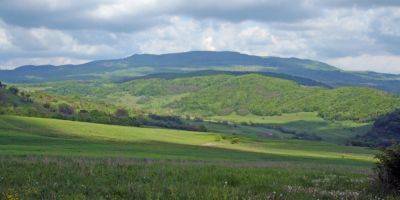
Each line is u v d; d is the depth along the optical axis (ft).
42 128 452.76
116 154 196.03
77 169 63.26
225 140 526.98
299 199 46.21
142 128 580.71
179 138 512.22
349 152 463.01
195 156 241.96
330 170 91.66
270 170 75.41
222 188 49.47
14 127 432.66
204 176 60.44
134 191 46.29
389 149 56.13
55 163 70.64
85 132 463.83
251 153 351.25
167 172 64.34
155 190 47.70
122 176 58.75
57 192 45.24
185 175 61.87
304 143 551.18
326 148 502.79
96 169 63.87
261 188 52.24
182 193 45.60
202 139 519.19
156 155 218.38
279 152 411.54
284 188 52.90
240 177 60.08
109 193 45.57
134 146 332.39
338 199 48.08
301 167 110.01
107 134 473.26
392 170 55.31
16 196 41.19
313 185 59.31
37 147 214.48
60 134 429.79
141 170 65.67
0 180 50.44
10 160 74.28
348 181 63.16
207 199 43.11
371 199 48.03
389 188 53.62
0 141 286.87
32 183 49.14
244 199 43.93
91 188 47.85
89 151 214.28
